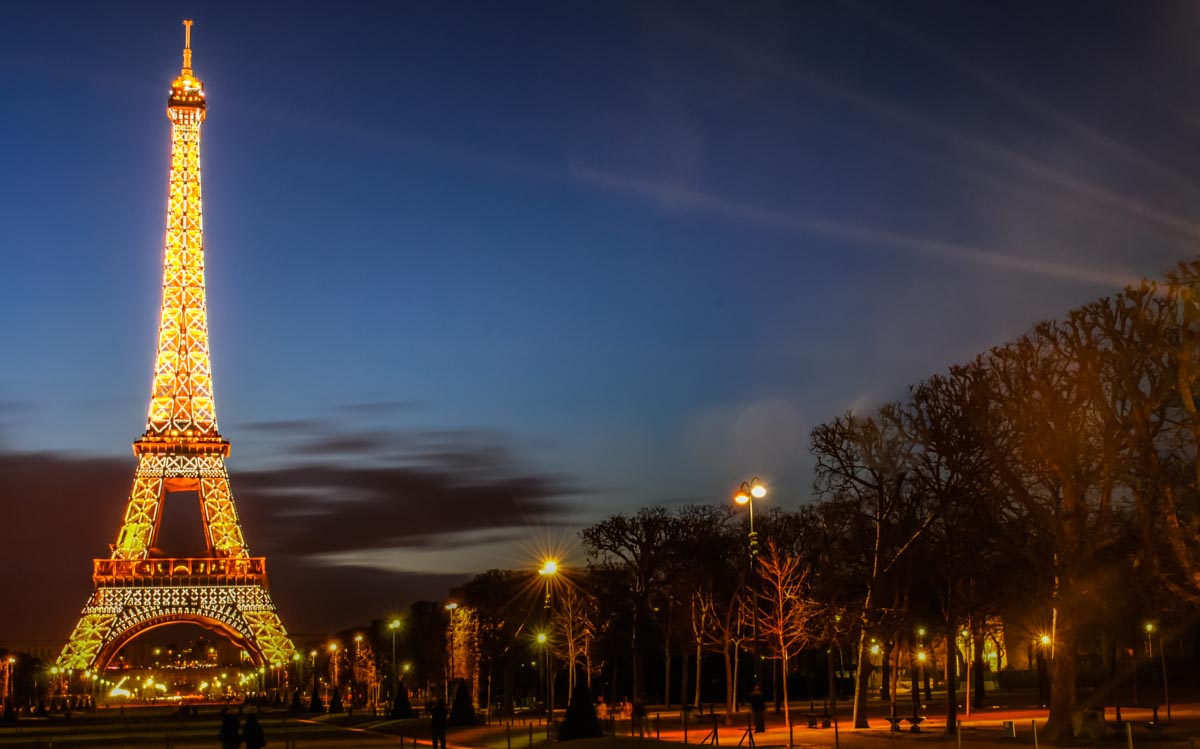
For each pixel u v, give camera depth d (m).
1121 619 116.88
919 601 120.38
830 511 113.00
